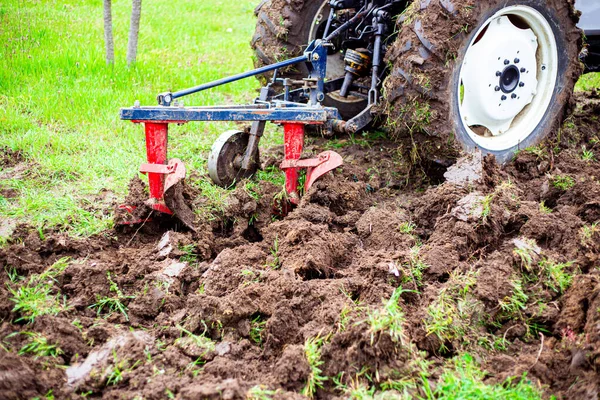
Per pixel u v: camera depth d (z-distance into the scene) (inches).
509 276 123.4
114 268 133.7
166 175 146.8
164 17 476.7
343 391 100.7
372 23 189.2
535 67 185.2
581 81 323.3
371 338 101.3
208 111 151.3
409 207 167.2
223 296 126.0
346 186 165.5
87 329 116.0
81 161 204.1
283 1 212.2
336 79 203.5
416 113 163.6
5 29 362.9
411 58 159.3
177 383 100.3
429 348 111.4
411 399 97.0
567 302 117.0
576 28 189.3
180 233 148.1
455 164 161.6
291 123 158.9
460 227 137.3
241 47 402.6
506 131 188.1
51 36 359.9
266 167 195.2
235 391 96.0
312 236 139.1
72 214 162.7
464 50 162.9
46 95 260.7
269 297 120.6
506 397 95.7
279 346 112.7
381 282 122.4
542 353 106.3
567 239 135.8
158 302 123.4
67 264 134.0
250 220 161.0
